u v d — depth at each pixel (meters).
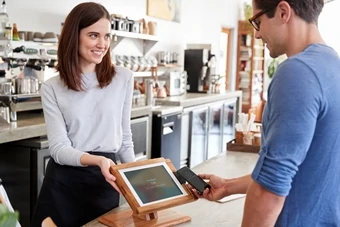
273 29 1.15
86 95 1.91
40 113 3.59
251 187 1.06
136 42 5.50
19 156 3.02
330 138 1.05
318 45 1.12
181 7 6.56
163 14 6.06
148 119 4.33
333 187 1.09
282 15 1.12
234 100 6.65
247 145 2.75
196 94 6.07
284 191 1.02
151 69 5.52
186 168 1.62
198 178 1.55
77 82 1.88
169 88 5.73
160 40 6.05
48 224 1.20
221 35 8.13
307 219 1.09
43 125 3.06
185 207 1.73
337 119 1.04
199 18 7.14
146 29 5.30
